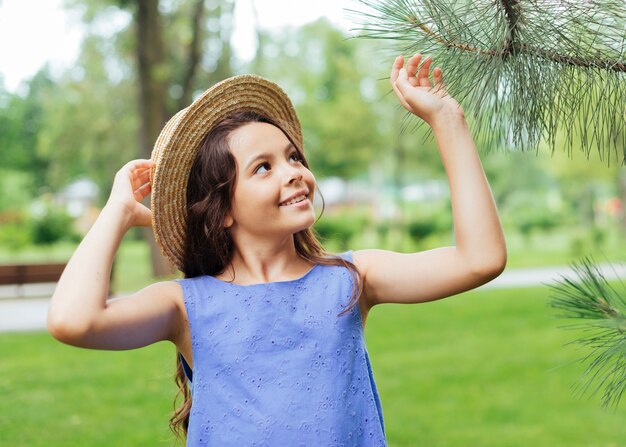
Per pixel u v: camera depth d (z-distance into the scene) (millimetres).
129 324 1453
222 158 1571
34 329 9500
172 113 13742
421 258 1534
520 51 1482
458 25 1487
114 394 6047
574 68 1502
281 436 1421
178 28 14328
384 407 5738
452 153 1469
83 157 24406
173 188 1617
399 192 26344
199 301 1557
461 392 6152
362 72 24656
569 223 32906
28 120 36531
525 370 6883
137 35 13336
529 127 1523
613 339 1500
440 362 7316
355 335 1534
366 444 1468
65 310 1383
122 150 21266
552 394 6023
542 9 1469
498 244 1436
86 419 5324
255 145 1566
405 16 1540
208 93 1621
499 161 32094
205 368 1508
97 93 21141
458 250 1466
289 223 1541
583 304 1518
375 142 25031
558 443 4801
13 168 36844
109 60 18531
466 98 1601
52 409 5613
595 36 1473
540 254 23688
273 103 1747
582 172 22656
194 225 1612
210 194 1584
